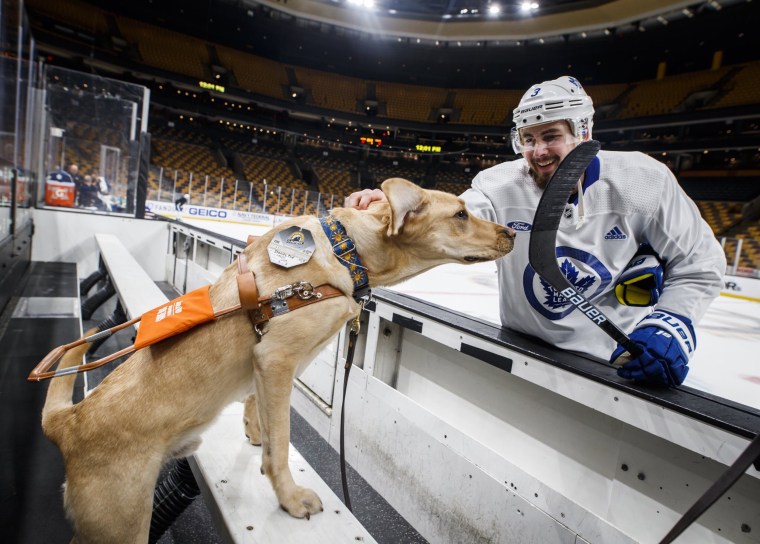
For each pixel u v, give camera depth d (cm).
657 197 155
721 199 2116
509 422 204
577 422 176
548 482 186
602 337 184
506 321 209
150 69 2625
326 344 147
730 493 131
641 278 163
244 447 168
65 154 791
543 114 159
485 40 2702
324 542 124
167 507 174
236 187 1655
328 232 143
